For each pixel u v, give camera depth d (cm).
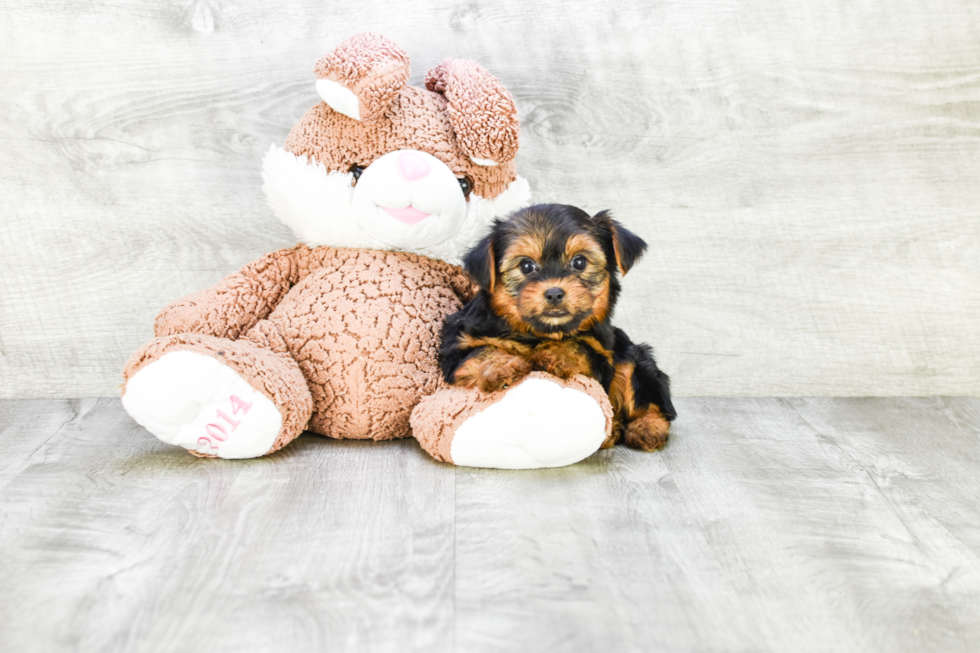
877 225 294
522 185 242
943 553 169
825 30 284
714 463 221
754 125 288
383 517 176
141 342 284
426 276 235
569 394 198
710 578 154
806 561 163
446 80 227
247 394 201
